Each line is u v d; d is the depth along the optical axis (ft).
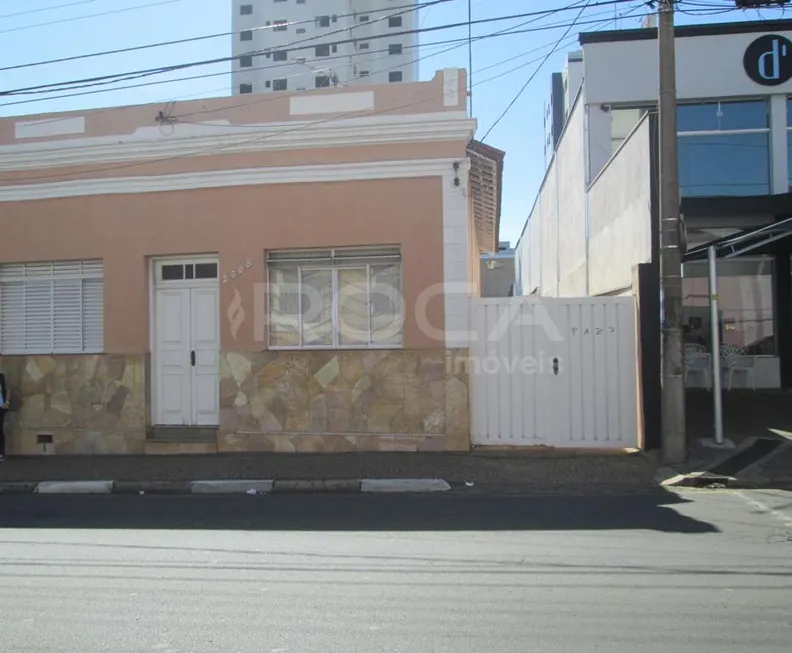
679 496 28.22
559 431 35.94
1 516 27.53
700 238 54.08
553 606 16.29
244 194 37.73
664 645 14.01
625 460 33.35
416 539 22.58
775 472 30.68
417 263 36.17
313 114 37.09
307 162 37.11
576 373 35.91
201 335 39.06
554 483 30.83
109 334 39.04
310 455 36.06
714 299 34.81
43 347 40.52
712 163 52.06
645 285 34.71
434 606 16.40
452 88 35.94
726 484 29.76
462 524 24.50
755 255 54.60
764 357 54.34
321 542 22.40
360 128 36.40
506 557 20.34
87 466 35.78
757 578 18.08
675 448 32.30
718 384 34.60
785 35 50.75
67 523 26.08
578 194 59.31
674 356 32.37
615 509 26.23
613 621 15.30
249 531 24.13
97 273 39.96
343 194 36.83
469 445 35.81
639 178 37.06
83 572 19.57
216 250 37.96
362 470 32.91
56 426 39.42
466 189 36.06
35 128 39.93
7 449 39.81
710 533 22.58
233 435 37.42
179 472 33.76
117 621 15.79
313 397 36.86
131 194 38.91
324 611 16.20
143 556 21.13
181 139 38.06
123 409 38.75
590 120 53.93
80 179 39.34
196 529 24.62
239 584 18.29
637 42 53.16
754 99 51.75
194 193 38.22
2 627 15.53
